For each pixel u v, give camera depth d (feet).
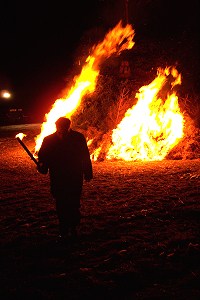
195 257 14.66
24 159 40.98
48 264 14.76
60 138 16.29
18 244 16.98
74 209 16.70
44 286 13.07
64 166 16.26
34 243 16.94
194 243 16.01
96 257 15.23
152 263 14.35
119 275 13.47
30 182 29.32
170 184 26.11
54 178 16.46
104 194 24.45
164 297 11.95
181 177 27.84
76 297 12.22
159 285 12.71
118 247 16.07
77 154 16.40
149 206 21.44
